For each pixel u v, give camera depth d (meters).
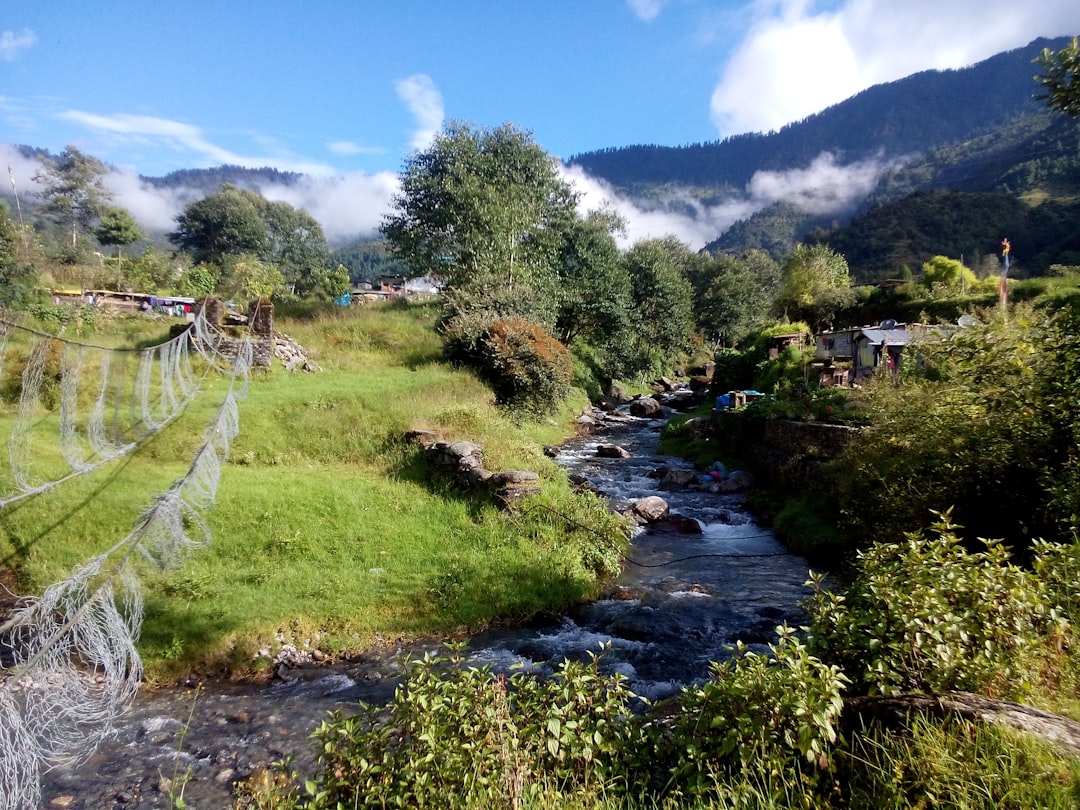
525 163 33.38
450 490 12.32
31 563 8.91
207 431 11.30
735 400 20.75
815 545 11.25
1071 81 5.63
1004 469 7.06
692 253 72.75
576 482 16.52
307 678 7.60
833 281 39.53
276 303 32.41
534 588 9.79
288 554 9.82
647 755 3.87
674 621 9.00
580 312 34.16
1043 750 2.79
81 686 4.60
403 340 24.83
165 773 5.81
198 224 83.38
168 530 6.97
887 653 4.13
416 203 31.02
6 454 10.81
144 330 21.09
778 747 3.29
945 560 4.60
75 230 52.44
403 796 3.23
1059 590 4.76
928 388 9.74
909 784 2.86
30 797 3.69
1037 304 17.34
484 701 3.66
